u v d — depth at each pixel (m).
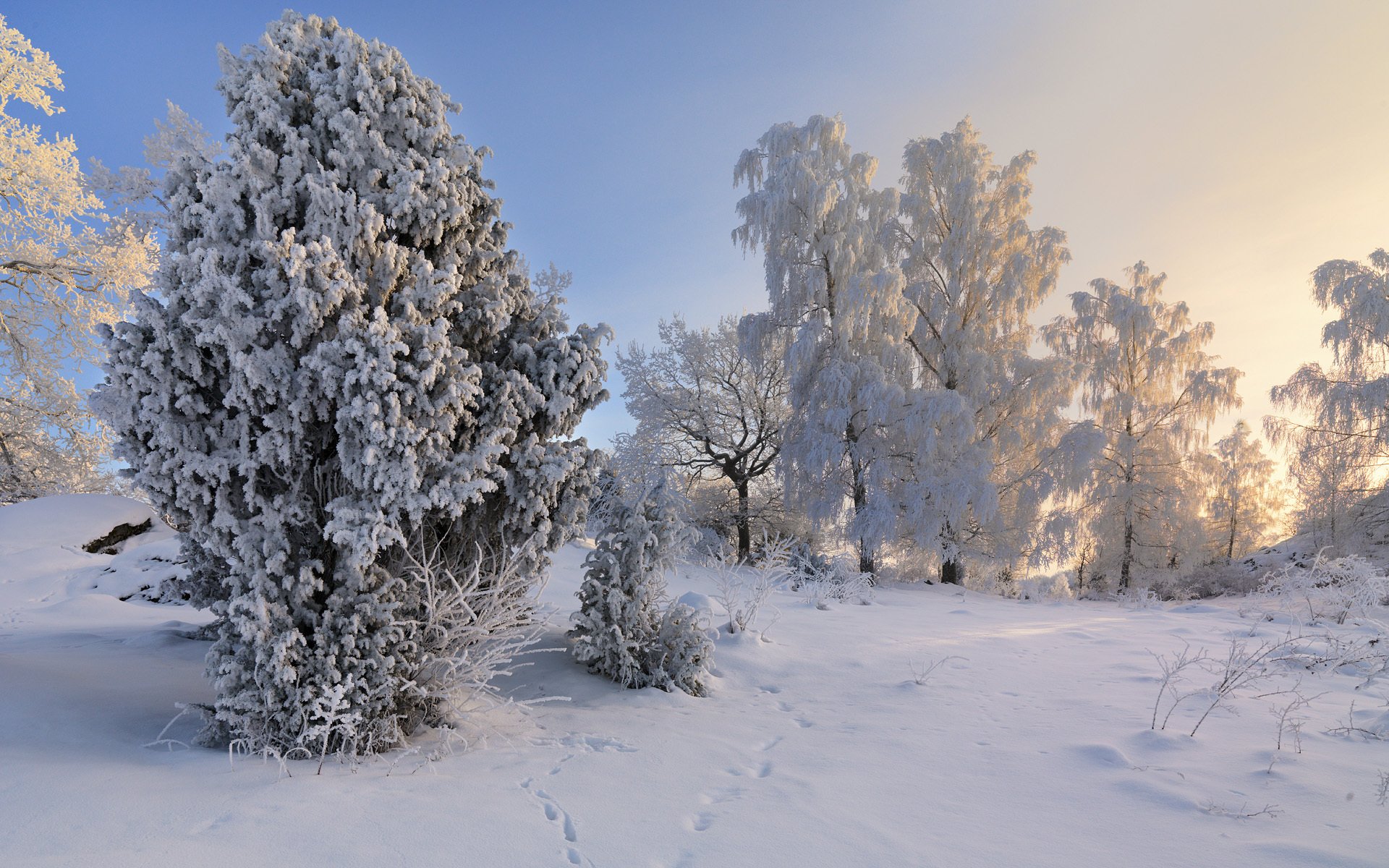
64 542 10.63
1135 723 4.49
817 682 5.96
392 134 4.49
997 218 18.88
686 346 23.02
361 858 2.40
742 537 22.67
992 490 16.31
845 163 19.31
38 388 16.58
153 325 3.67
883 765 3.78
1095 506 19.59
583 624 5.43
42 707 3.70
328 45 4.50
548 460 4.58
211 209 3.96
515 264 5.40
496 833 2.68
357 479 3.92
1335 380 17.08
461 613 4.38
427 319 4.21
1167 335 19.44
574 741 4.05
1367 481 17.00
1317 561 10.06
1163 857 2.62
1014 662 6.71
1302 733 4.20
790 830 2.87
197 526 3.84
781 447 18.83
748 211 18.75
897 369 17.86
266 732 3.62
